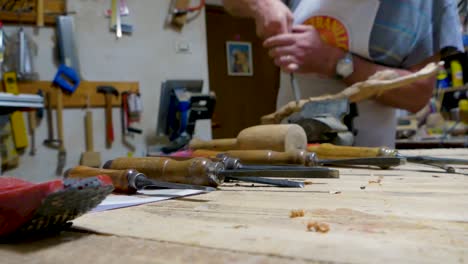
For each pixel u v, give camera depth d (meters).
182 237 0.44
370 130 1.86
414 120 3.56
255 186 0.81
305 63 1.77
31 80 2.38
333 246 0.38
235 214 0.55
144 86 2.78
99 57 2.61
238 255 0.37
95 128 2.59
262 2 1.77
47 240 0.45
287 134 1.14
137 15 2.74
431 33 1.71
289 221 0.49
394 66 1.77
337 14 1.70
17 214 0.43
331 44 1.75
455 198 0.61
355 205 0.58
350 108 1.57
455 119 3.31
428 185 0.75
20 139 2.33
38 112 2.39
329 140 1.42
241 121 4.47
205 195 0.72
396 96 1.74
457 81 3.28
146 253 0.39
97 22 2.60
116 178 0.74
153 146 2.79
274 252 0.37
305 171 0.90
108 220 0.53
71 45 2.46
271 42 1.76
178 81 2.61
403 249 0.36
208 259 0.36
